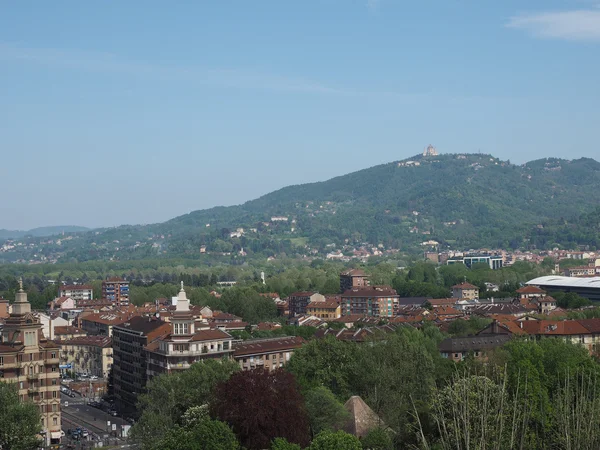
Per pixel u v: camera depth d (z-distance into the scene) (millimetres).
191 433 193375
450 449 155750
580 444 142625
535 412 198375
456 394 172000
